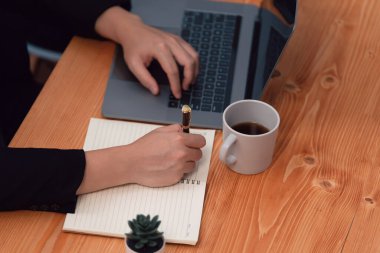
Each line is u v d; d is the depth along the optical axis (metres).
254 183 1.15
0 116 1.61
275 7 1.33
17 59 1.67
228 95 1.30
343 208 1.11
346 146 1.22
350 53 1.41
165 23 1.46
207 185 1.15
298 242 1.06
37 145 1.21
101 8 1.43
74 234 1.08
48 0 1.46
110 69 1.37
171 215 1.09
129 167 1.13
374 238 1.07
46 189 1.10
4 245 1.06
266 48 1.32
